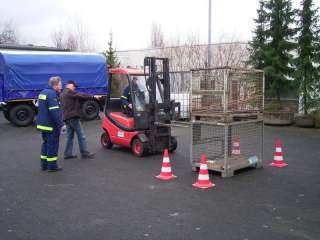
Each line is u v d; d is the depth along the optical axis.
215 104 8.23
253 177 8.16
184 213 5.99
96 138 13.78
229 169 8.16
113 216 5.90
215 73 8.23
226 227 5.41
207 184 7.46
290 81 16.97
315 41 16.47
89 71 19.41
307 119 16.11
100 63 19.70
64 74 18.73
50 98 8.52
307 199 6.65
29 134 15.05
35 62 17.91
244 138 9.06
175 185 7.57
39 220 5.76
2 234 5.26
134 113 10.34
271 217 5.79
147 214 5.96
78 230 5.37
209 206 6.31
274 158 9.43
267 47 17.42
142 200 6.66
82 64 19.20
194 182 7.78
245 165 8.56
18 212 6.12
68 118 10.02
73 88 10.11
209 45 20.36
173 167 9.14
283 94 17.86
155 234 5.20
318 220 5.67
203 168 7.48
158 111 10.45
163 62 10.58
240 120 8.50
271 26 17.48
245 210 6.11
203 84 8.38
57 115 8.57
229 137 8.77
